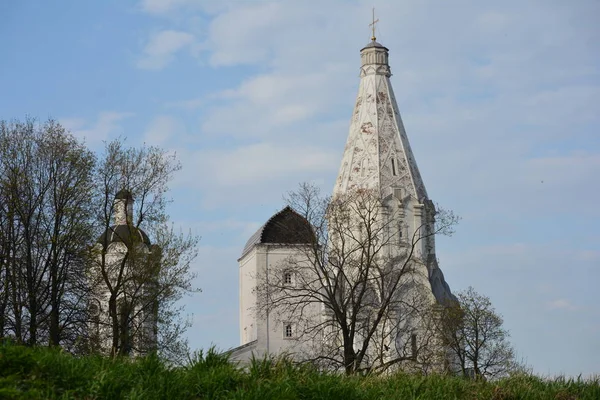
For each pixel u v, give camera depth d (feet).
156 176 196.34
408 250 376.89
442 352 189.67
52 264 180.34
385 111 402.72
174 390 83.61
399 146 397.60
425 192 395.34
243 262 369.91
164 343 182.29
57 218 184.96
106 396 81.10
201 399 85.35
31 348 90.48
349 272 225.76
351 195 279.28
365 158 395.75
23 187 184.96
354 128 403.34
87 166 191.42
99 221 191.42
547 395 104.01
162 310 185.78
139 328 185.47
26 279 179.22
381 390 96.27
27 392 78.43
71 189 186.80
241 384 88.99
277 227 344.08
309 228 198.59
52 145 190.60
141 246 193.88
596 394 105.40
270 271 323.98
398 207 384.68
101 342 177.47
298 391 89.10
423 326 221.87
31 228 186.50
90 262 185.06
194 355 94.38
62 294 179.73
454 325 247.29
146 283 187.93
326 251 205.67
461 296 274.98
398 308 268.00
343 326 182.80
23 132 191.52
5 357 83.30
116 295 180.96
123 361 91.09
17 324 174.19
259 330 327.47
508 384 106.83
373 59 408.26
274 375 92.12
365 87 406.41
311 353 249.34
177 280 186.91
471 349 270.05
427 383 102.27
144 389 83.10
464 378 112.68
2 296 174.91
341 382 94.43
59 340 175.42
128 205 201.98
